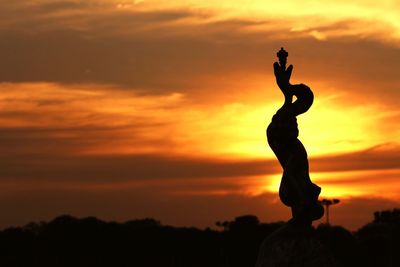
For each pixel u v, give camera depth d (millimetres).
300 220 61438
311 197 61125
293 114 62094
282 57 62812
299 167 61531
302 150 61812
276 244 61406
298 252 60875
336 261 61250
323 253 61062
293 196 61250
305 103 62375
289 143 61656
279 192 61844
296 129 61875
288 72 62625
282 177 61656
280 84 62562
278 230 61844
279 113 62062
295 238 61156
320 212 61344
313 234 61531
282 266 60781
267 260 61344
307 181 61406
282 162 61906
